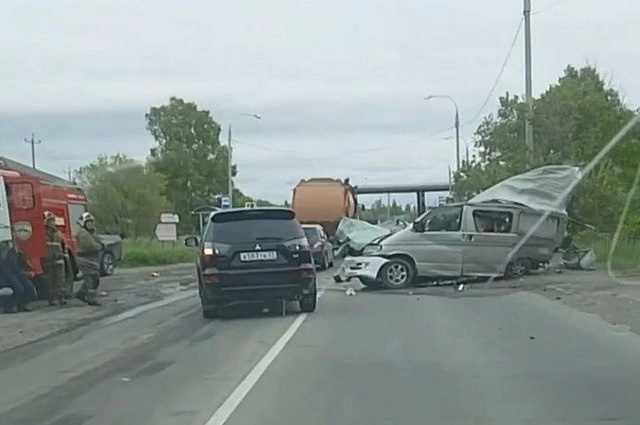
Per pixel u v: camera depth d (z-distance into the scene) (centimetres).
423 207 10394
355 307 2645
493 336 1984
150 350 1912
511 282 3344
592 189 3884
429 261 3275
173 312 2705
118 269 5288
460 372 1545
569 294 2850
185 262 6038
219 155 9075
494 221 3362
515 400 1316
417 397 1345
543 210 3422
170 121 8988
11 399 1421
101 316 2669
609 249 3778
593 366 1591
